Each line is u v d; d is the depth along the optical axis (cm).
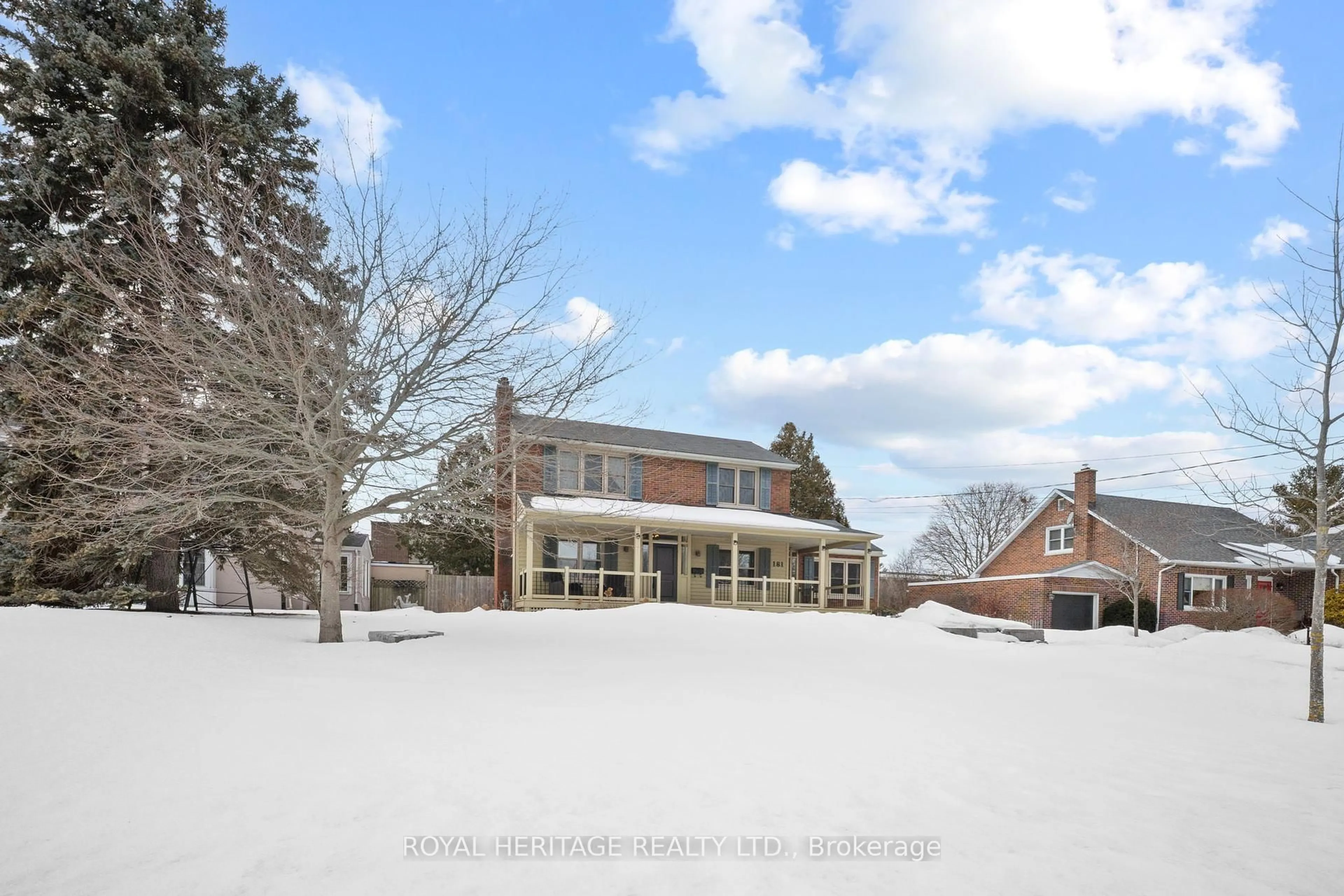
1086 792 507
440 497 1239
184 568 1870
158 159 1298
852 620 1897
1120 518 3061
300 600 2939
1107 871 364
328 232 1246
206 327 1144
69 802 433
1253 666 1379
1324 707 1018
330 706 695
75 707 637
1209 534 2873
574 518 1928
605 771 515
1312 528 1506
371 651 1100
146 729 589
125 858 356
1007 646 1670
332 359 1136
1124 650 1630
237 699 708
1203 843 410
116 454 1261
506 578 2564
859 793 484
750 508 2809
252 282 1100
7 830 390
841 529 2692
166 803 434
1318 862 385
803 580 2759
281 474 1151
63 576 1440
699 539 2630
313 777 485
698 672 1058
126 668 806
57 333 1291
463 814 427
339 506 1202
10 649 823
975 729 718
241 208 1218
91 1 1441
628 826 414
